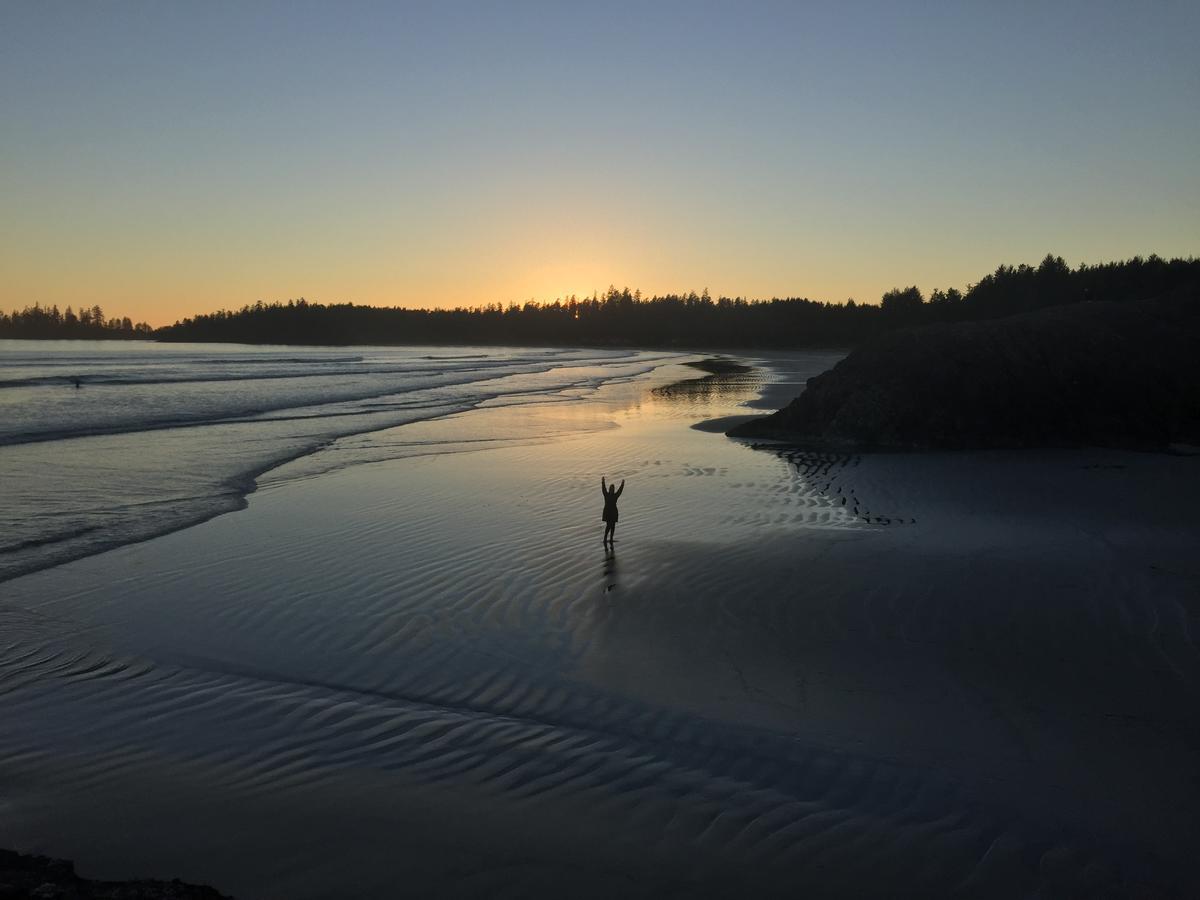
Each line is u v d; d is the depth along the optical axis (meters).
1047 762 6.26
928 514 14.71
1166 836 5.33
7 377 60.34
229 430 29.50
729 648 8.66
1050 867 5.03
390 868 5.03
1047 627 8.94
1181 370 24.62
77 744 6.74
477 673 8.16
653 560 11.88
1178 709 7.04
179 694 7.73
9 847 5.26
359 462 21.91
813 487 17.53
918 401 24.27
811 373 75.25
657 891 4.80
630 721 7.11
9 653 8.74
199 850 5.23
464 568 11.68
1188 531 12.98
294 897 4.75
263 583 11.11
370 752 6.59
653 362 105.62
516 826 5.49
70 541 13.41
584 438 26.88
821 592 10.27
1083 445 23.25
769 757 6.43
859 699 7.42
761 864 5.06
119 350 146.50
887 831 5.41
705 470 19.95
